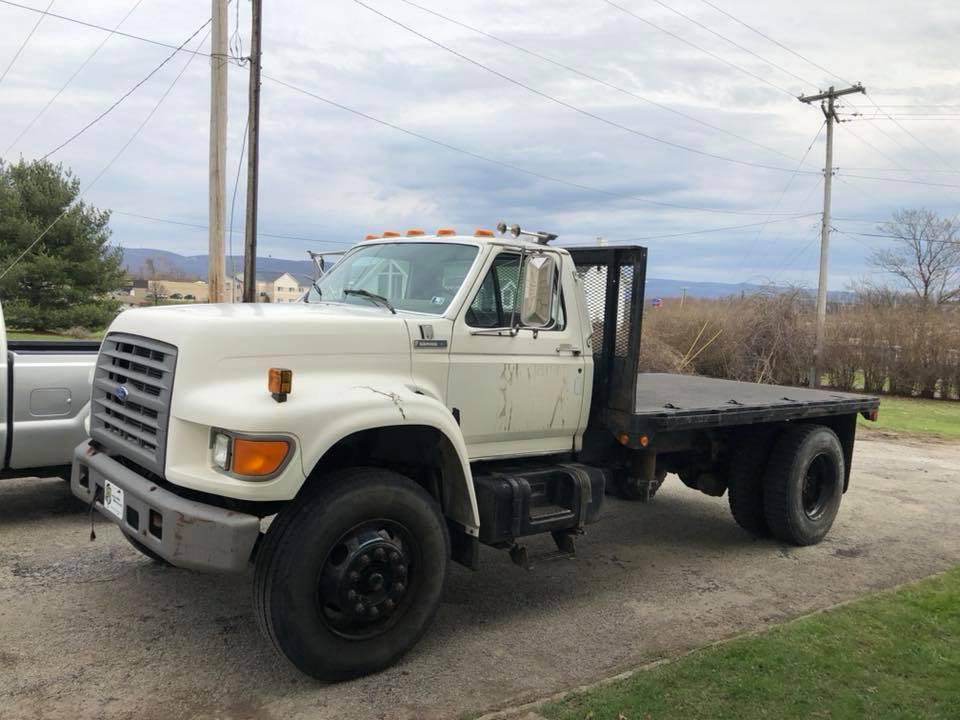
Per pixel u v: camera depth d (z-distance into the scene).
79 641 4.16
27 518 6.29
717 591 5.43
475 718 3.52
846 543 6.81
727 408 5.89
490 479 4.63
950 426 17.47
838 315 28.95
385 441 4.21
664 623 4.79
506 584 5.41
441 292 4.68
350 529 3.79
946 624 4.68
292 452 3.56
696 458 7.00
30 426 5.81
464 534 4.45
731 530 7.15
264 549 3.68
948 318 26.45
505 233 5.04
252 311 4.18
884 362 26.64
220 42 11.98
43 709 3.47
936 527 7.46
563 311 5.11
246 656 4.08
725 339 27.11
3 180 27.38
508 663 4.14
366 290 5.06
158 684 3.75
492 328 4.70
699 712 3.51
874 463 11.20
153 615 4.52
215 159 12.12
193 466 3.67
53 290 27.33
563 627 4.67
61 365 6.00
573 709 3.53
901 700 3.68
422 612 4.06
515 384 4.79
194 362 3.73
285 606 3.60
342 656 3.77
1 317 5.85
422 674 3.97
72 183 27.98
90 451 4.50
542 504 4.94
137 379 4.04
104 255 28.94
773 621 4.87
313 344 4.00
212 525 3.53
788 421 6.84
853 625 4.63
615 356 5.36
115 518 4.05
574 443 5.26
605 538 6.73
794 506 6.42
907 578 5.84
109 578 5.05
